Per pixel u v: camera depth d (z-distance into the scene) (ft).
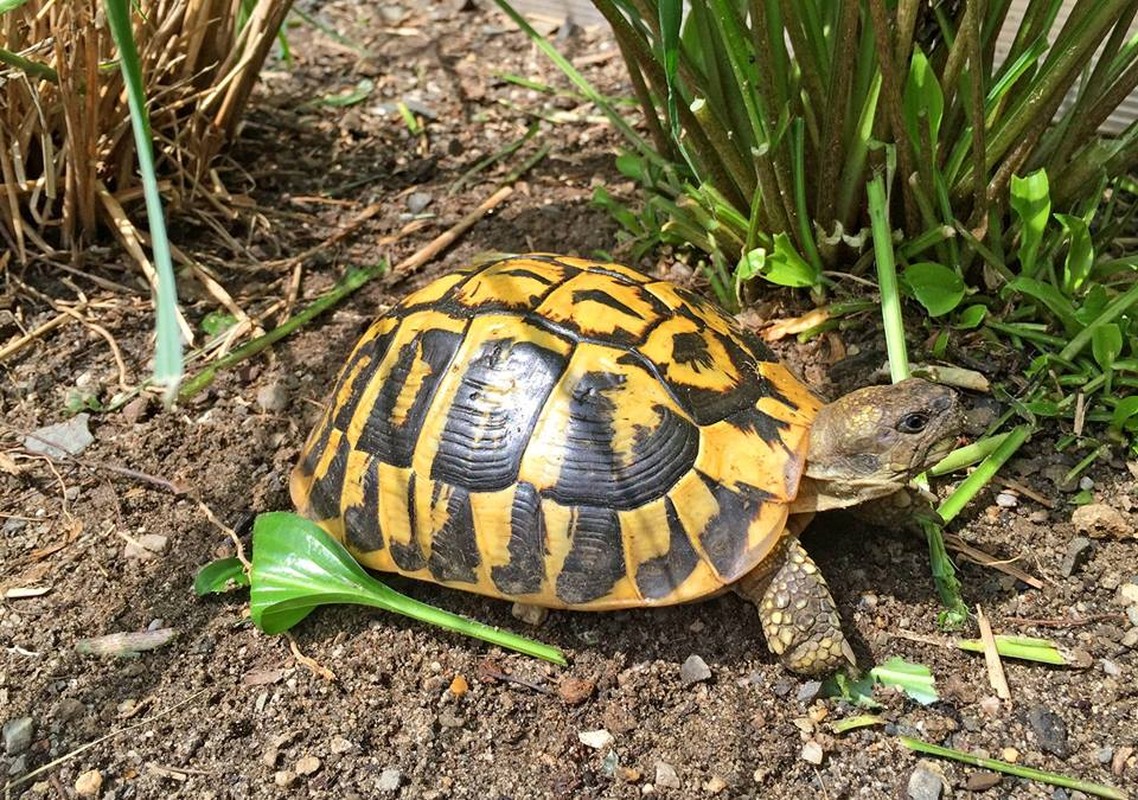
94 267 1.53
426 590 1.17
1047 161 1.35
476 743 1.06
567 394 1.06
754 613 1.12
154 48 1.50
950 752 1.02
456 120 1.83
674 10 0.96
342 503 1.14
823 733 1.05
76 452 1.33
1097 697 1.06
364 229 1.63
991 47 1.29
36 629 1.16
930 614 1.12
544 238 1.58
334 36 2.01
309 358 1.44
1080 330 1.27
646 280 1.18
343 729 1.07
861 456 1.03
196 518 1.26
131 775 1.05
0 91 1.44
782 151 1.27
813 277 1.36
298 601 1.11
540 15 2.10
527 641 1.10
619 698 1.08
